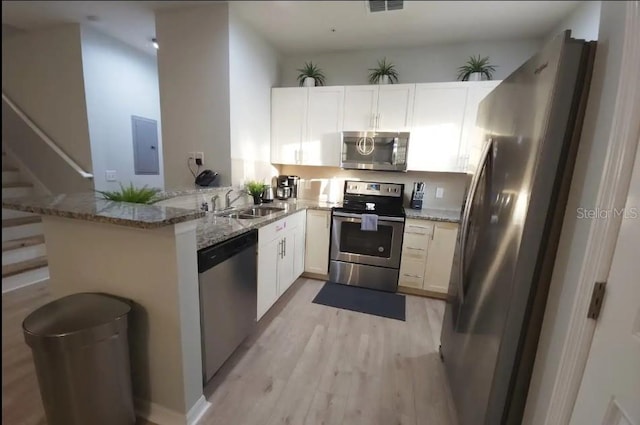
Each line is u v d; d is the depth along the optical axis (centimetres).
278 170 384
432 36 307
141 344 152
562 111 105
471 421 141
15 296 268
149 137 405
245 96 299
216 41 269
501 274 125
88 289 156
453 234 294
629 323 82
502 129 141
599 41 100
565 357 102
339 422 162
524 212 113
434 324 260
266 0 252
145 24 307
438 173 343
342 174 374
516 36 301
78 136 337
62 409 131
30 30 325
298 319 259
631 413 79
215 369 180
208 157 291
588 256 95
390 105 317
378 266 318
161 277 141
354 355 215
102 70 338
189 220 134
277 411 167
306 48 348
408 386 188
